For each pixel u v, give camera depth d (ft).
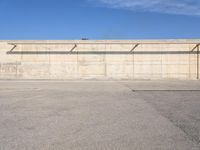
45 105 41.42
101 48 112.16
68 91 63.41
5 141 22.21
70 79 112.16
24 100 47.24
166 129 26.20
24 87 74.95
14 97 51.65
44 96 53.26
